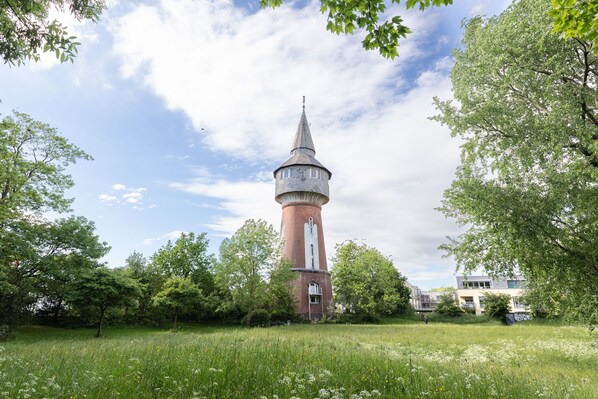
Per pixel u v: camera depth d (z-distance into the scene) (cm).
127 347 1088
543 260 1262
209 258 5044
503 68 1353
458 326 4056
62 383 575
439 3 528
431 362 1004
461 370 825
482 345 1822
